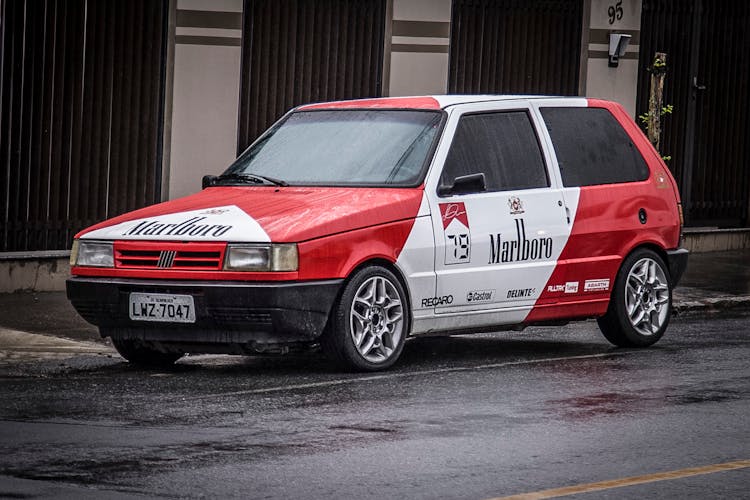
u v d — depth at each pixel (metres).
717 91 22.23
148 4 16.95
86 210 16.64
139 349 11.66
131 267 11.01
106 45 16.66
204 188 12.23
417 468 7.95
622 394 10.33
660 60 18.33
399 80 19.16
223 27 17.52
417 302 11.45
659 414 9.57
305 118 12.62
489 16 19.98
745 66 22.41
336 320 11.01
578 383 10.82
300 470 7.87
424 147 11.77
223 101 17.62
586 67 20.94
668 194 13.29
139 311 10.96
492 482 7.67
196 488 7.45
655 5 21.56
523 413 9.55
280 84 18.19
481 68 20.00
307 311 10.78
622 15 21.19
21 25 15.98
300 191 11.63
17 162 16.08
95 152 16.67
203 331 10.89
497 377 11.09
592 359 12.15
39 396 10.06
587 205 12.53
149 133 17.09
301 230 10.78
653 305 13.00
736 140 22.45
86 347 12.40
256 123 18.06
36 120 16.19
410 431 8.92
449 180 11.73
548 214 12.24
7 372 11.27
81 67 16.47
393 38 19.00
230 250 10.73
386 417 9.37
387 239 11.21
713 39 22.12
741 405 9.91
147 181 17.12
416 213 11.41
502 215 11.95
